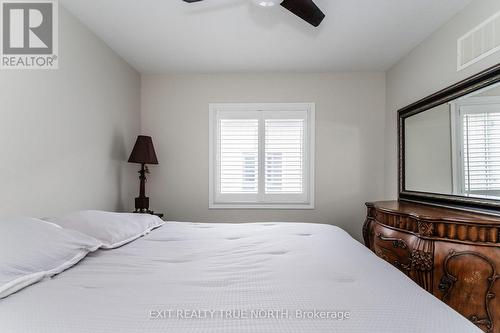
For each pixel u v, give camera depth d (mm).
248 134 3383
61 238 1174
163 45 2674
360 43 2615
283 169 3381
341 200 3326
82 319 726
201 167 3396
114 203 2789
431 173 2361
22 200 1689
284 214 3365
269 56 2906
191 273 1094
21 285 911
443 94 2197
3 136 1578
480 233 1549
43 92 1866
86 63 2336
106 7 2068
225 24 2301
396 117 3051
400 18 2188
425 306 809
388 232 2137
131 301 837
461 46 2068
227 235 1770
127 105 3078
